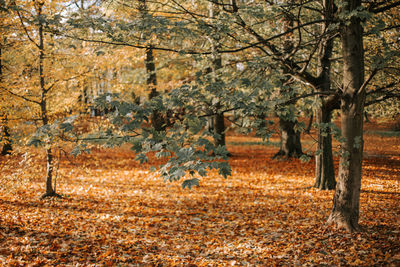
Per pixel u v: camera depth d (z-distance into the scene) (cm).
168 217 716
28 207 704
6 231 530
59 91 812
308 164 1448
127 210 747
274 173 1276
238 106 385
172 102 384
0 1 575
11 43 731
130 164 1457
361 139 544
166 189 995
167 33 518
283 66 810
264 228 646
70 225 602
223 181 1124
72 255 473
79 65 802
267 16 649
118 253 494
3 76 720
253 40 771
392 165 1398
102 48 599
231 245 557
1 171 709
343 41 538
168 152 334
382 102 846
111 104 354
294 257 491
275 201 858
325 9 627
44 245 496
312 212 739
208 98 450
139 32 498
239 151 2002
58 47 766
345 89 545
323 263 457
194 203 838
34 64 774
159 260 483
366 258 455
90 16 503
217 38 527
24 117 732
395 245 489
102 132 369
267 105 411
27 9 670
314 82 828
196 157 300
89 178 1127
